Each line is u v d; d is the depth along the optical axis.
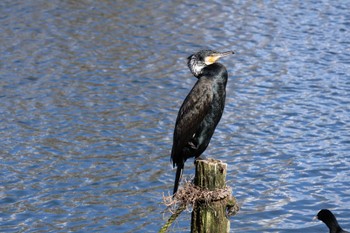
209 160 9.11
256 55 24.19
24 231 13.71
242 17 28.38
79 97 20.38
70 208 14.54
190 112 10.23
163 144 17.48
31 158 16.69
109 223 13.97
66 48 24.44
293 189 15.41
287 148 17.39
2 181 15.57
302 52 24.59
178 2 30.08
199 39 25.70
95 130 18.22
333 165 16.52
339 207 14.64
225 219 9.04
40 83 21.38
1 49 24.14
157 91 20.97
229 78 22.02
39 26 26.59
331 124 18.77
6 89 20.80
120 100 20.22
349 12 29.41
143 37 25.75
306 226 13.90
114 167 16.28
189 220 14.12
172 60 23.55
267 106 19.92
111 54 23.98
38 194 15.09
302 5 30.28
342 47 25.20
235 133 18.19
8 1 29.50
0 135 17.81
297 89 21.19
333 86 21.44
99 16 28.00
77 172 16.03
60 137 17.80
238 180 15.75
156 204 14.70
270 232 13.63
